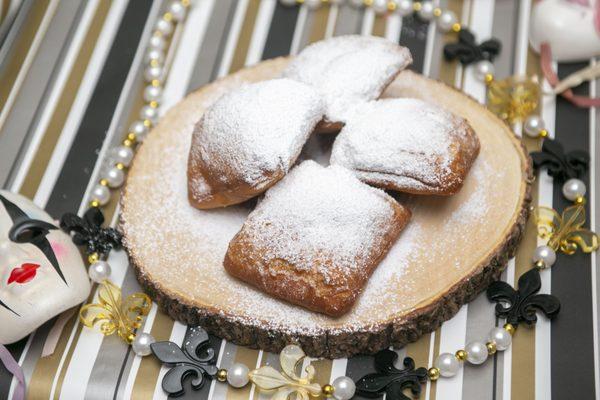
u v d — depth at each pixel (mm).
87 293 821
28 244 821
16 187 911
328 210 789
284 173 806
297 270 778
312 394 784
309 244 780
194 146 840
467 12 1010
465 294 801
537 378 797
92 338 827
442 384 797
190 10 1023
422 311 777
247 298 794
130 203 850
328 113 840
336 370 798
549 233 855
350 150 819
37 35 998
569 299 828
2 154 927
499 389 793
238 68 985
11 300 798
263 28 1009
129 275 858
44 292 801
